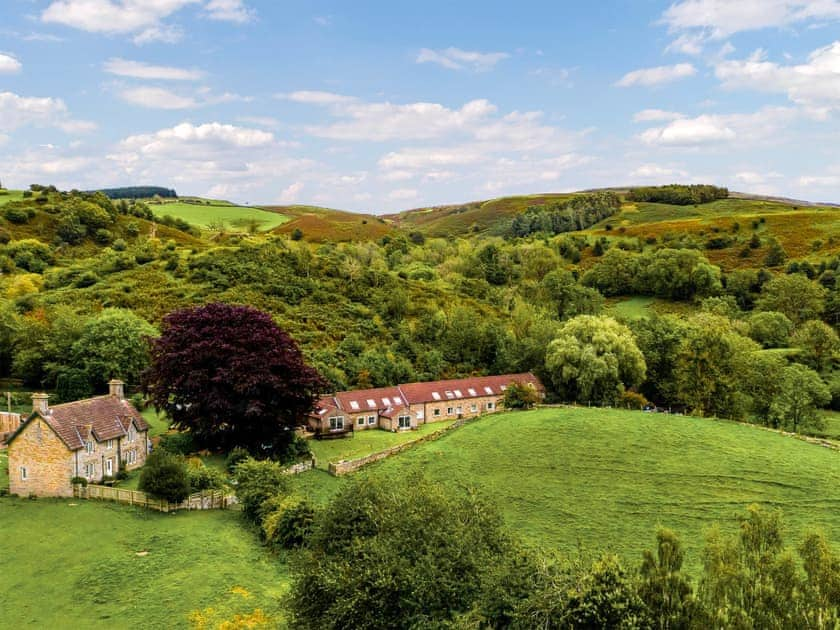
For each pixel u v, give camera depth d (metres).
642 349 106.19
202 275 131.38
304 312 121.88
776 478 60.94
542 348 107.69
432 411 91.94
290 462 67.38
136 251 146.25
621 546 49.12
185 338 70.06
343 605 31.48
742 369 93.94
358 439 79.81
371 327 119.94
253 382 65.62
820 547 27.39
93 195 197.88
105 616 37.72
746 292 168.38
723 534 50.09
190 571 43.12
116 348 86.50
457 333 117.56
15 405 81.56
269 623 37.22
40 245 153.88
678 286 170.88
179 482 53.78
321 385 72.56
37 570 42.78
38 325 94.31
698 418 81.00
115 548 46.25
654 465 64.69
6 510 51.91
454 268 181.00
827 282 166.38
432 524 34.75
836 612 25.78
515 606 29.48
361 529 38.66
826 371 118.81
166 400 68.56
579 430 75.31
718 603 27.72
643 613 28.48
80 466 55.97
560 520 53.81
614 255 187.62
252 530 51.06
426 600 31.06
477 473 64.56
